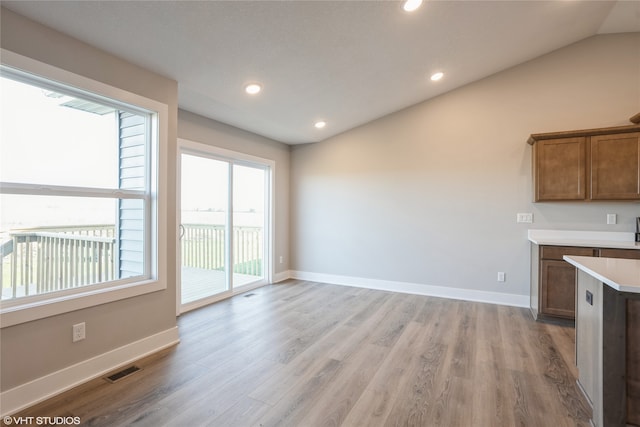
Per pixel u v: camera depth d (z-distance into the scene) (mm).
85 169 2336
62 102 2215
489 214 4035
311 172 5273
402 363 2434
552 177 3447
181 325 3230
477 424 1738
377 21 2555
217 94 3229
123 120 2576
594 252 3092
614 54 3504
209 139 3932
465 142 4152
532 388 2090
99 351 2246
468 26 2875
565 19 3088
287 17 2328
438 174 4316
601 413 1594
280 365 2393
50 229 2158
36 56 1923
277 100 3566
